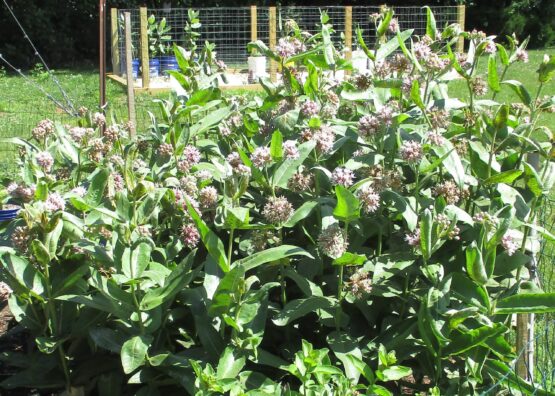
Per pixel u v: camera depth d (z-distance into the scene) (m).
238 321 2.59
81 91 13.74
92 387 2.96
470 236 2.96
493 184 3.04
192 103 3.81
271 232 2.95
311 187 3.19
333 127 3.16
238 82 13.77
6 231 3.21
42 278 2.75
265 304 2.75
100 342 2.69
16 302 2.89
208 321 2.75
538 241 3.21
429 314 2.57
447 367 2.97
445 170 3.22
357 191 2.82
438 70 3.15
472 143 3.04
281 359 2.69
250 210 3.10
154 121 3.61
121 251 2.66
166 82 14.89
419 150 2.79
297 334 3.05
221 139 3.68
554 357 3.42
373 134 2.93
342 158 3.27
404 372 2.39
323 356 2.47
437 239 2.67
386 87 3.25
